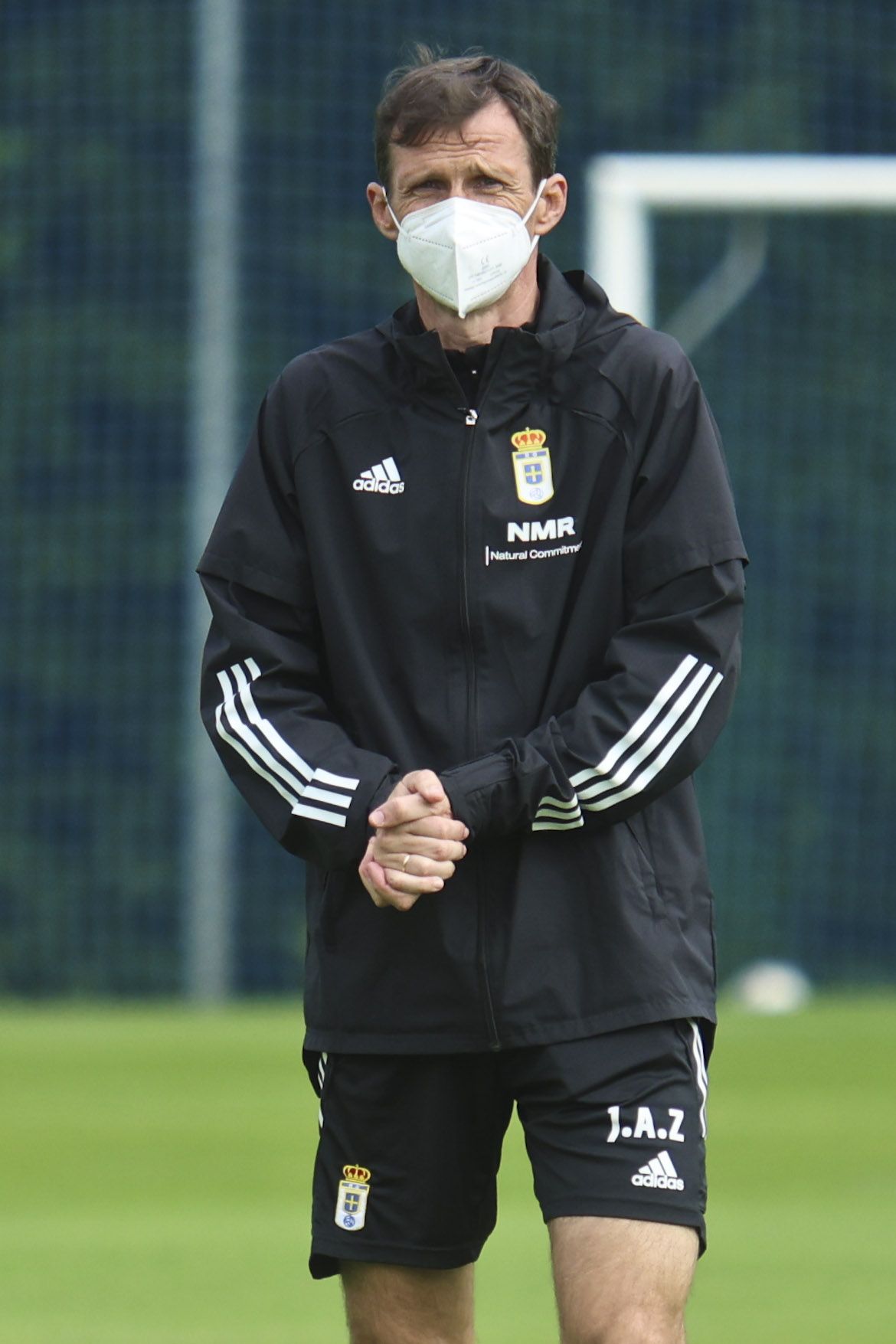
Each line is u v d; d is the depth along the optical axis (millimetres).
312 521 11922
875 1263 20234
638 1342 10867
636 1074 11422
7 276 76500
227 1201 24234
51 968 73688
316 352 12188
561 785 11258
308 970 12180
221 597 12125
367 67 78250
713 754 74562
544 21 77812
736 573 11633
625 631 11562
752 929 74188
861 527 76875
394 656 11812
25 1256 20984
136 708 75188
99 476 75938
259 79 77688
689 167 37719
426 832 11047
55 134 77375
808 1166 25984
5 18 77875
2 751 75062
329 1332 17625
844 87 77875
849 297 77438
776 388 76938
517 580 11672
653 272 76938
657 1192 11172
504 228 11641
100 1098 31922
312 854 11664
